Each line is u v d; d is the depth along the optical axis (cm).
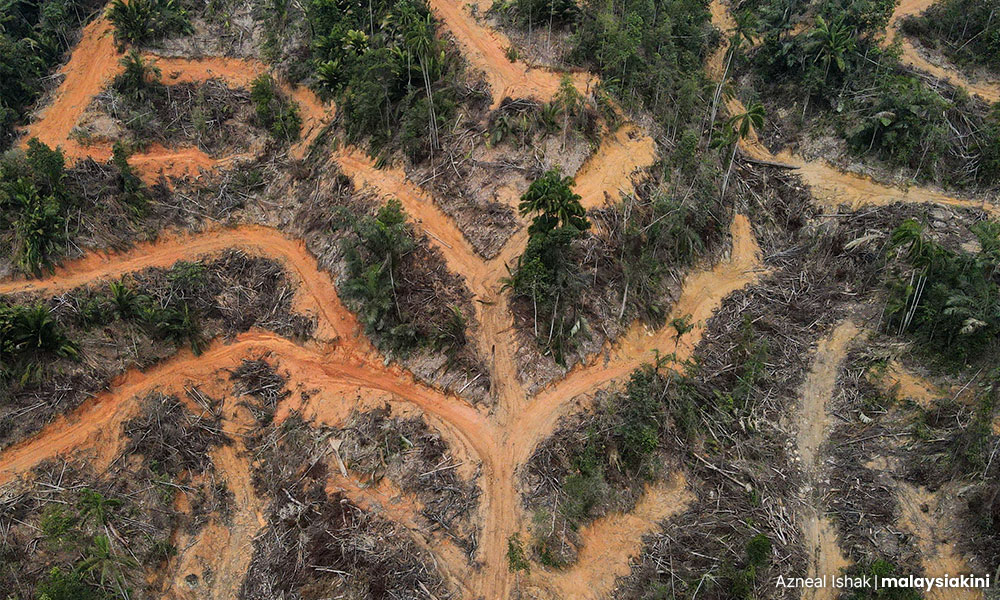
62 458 3606
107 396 3934
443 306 3981
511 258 4094
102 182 4738
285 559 3338
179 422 3881
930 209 4719
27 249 4188
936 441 3538
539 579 3156
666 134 4941
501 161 4453
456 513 3353
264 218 5062
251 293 4578
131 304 4184
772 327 4291
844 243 4728
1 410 3656
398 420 3697
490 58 5062
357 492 3516
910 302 4006
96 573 3197
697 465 3575
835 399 3925
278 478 3678
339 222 4631
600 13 5053
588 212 4238
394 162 4769
